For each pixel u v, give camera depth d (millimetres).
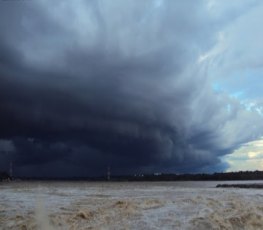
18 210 25844
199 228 21312
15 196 38000
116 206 26234
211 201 29906
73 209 24781
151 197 35844
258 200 33844
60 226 20297
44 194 41938
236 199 32719
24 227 20094
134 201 28984
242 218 23625
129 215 23672
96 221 22016
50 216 21297
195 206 27438
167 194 42469
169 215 24016
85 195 40062
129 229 20797
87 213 23203
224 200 31375
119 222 22062
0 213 24391
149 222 22172
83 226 20797
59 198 34781
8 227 20641
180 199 31219
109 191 50406
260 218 24219
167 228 21141
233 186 84125
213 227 21531
